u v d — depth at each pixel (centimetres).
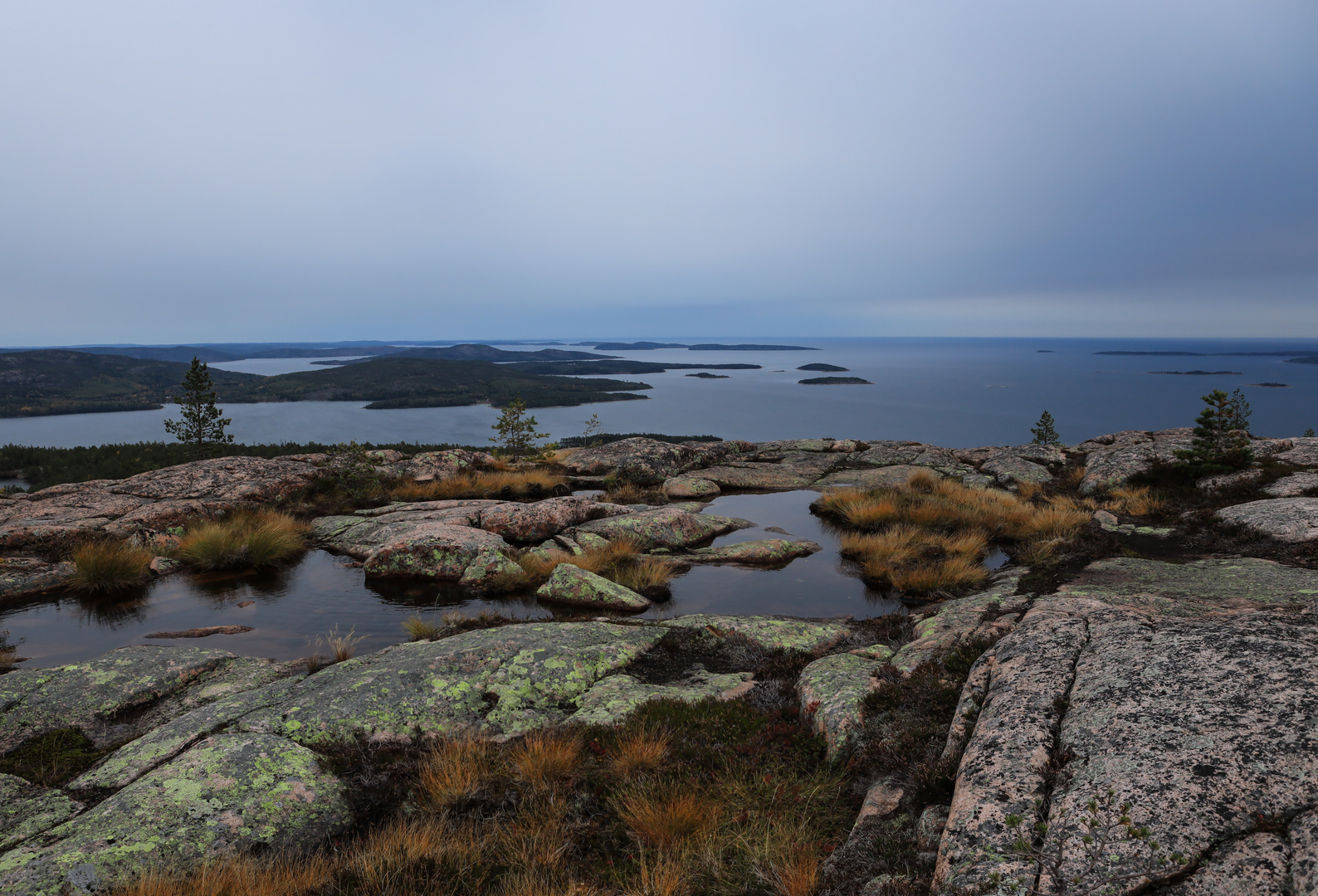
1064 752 433
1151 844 336
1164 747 400
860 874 428
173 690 853
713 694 800
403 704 748
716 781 591
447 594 1323
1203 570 1069
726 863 478
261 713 729
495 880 476
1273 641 484
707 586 1366
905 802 504
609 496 2272
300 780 615
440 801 582
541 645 898
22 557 1392
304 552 1627
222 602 1266
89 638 1086
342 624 1157
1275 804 339
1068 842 356
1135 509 1620
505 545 1530
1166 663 491
